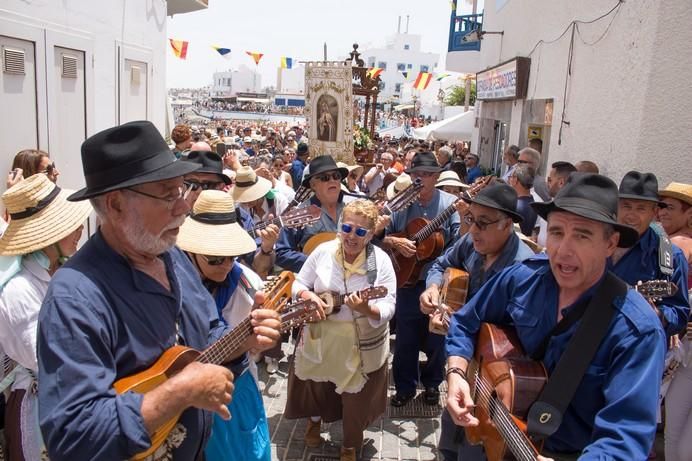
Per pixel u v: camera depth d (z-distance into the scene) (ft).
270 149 66.69
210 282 10.23
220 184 15.35
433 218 16.80
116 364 6.33
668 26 16.98
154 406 5.87
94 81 21.56
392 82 249.96
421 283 15.62
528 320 7.80
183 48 45.37
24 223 9.17
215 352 7.60
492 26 49.14
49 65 18.61
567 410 7.14
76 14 20.04
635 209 11.02
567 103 25.81
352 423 12.48
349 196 16.69
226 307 10.30
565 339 7.37
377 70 40.75
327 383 12.91
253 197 19.45
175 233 6.81
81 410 5.64
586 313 7.11
